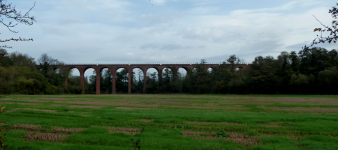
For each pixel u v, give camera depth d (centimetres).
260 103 3195
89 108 2380
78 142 1010
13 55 7756
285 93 6769
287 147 922
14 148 901
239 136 1124
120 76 10100
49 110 2184
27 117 1702
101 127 1289
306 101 3581
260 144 980
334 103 3147
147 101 3681
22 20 550
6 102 3145
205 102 3434
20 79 6309
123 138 1048
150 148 905
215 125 1388
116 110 2142
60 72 8106
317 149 911
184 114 1834
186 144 952
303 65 6769
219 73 8125
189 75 8425
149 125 1400
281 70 6869
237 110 2272
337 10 463
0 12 524
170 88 8769
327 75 5881
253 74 6894
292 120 1557
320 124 1388
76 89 8419
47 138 1082
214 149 895
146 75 9088
